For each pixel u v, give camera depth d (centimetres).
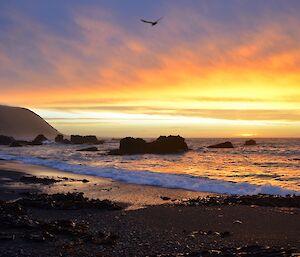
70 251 1108
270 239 1300
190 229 1453
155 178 3080
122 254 1106
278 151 7931
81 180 3058
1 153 7681
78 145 11931
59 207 1847
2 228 1317
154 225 1523
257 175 3425
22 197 2203
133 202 2095
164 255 1077
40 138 14525
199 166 4459
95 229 1444
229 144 10181
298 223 1536
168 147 7719
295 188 2645
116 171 3672
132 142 7506
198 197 2242
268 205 1953
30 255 1059
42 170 3903
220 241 1273
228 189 2558
